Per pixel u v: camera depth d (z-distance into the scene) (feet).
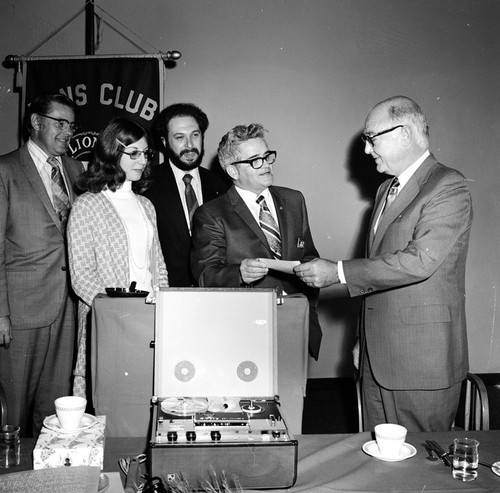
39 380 11.05
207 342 5.77
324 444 5.87
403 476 5.14
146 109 13.21
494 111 14.96
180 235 11.30
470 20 14.79
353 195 14.92
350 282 7.39
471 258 15.12
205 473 4.88
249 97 14.58
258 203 8.98
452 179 7.54
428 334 7.59
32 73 13.20
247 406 5.52
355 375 8.51
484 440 5.91
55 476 4.64
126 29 14.28
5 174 10.50
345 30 14.65
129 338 6.03
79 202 8.78
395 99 7.92
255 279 7.39
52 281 10.68
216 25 14.42
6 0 14.14
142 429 6.10
